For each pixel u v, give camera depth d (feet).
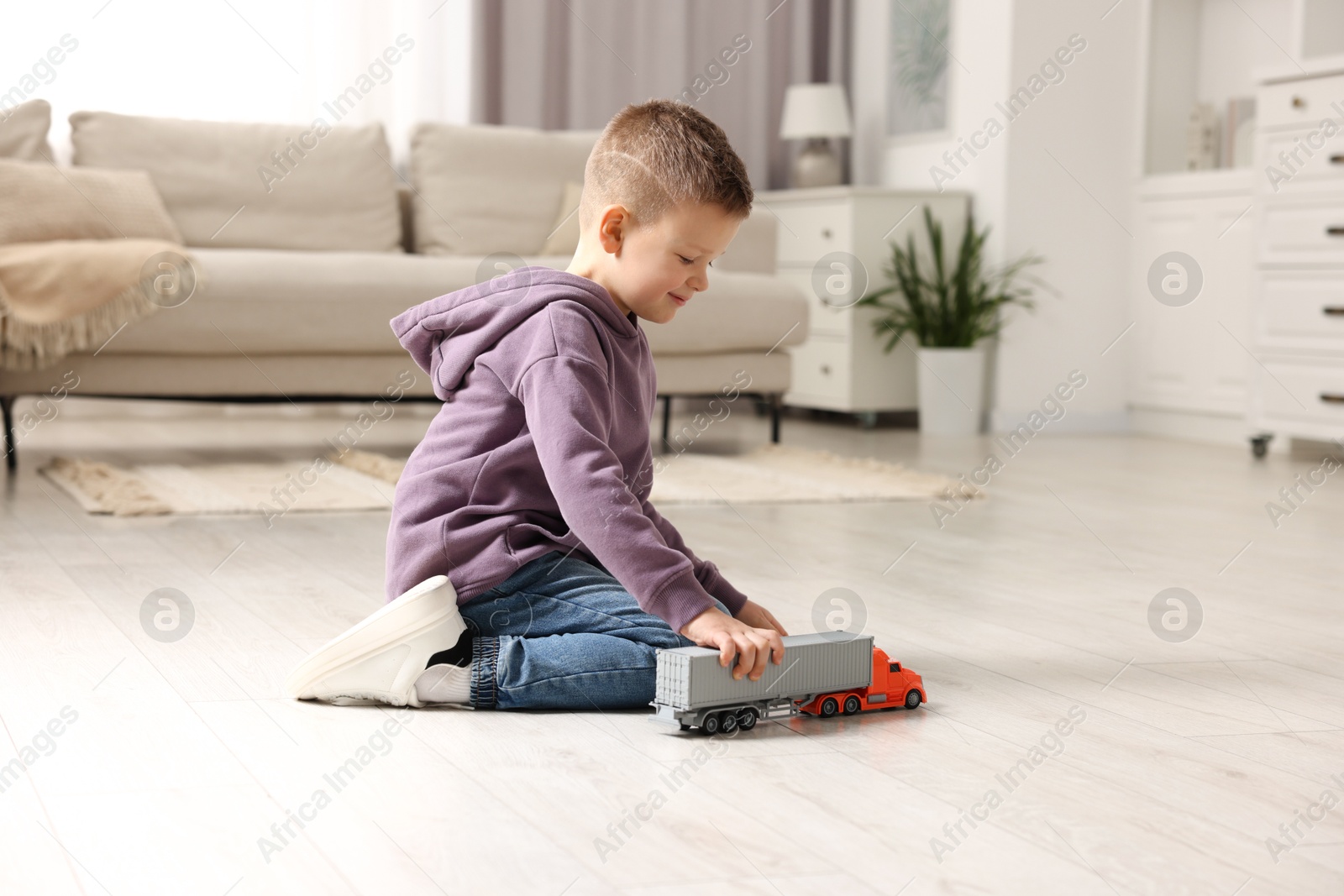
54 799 3.23
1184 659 4.90
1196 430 14.29
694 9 16.03
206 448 11.64
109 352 10.18
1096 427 15.08
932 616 5.62
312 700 4.13
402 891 2.70
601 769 3.50
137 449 11.50
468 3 14.85
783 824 3.10
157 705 4.07
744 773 3.48
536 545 4.25
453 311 4.38
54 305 9.80
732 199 4.09
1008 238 14.61
